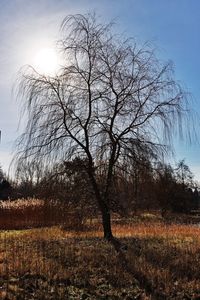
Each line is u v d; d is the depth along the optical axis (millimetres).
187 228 22266
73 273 10945
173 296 9922
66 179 15961
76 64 15938
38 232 19266
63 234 18141
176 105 16062
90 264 11797
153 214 28781
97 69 15930
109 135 15656
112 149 15656
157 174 16062
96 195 15891
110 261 12062
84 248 13758
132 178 15906
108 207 16141
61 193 16203
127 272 11156
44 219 21250
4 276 10570
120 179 15953
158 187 16781
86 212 16938
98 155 15789
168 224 25156
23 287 9844
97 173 15961
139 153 15578
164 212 35281
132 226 21766
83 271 11094
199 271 11664
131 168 15734
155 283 10609
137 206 16578
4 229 23734
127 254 12883
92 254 12750
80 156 15797
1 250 13805
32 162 15711
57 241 15477
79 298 9398
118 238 16359
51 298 9258
